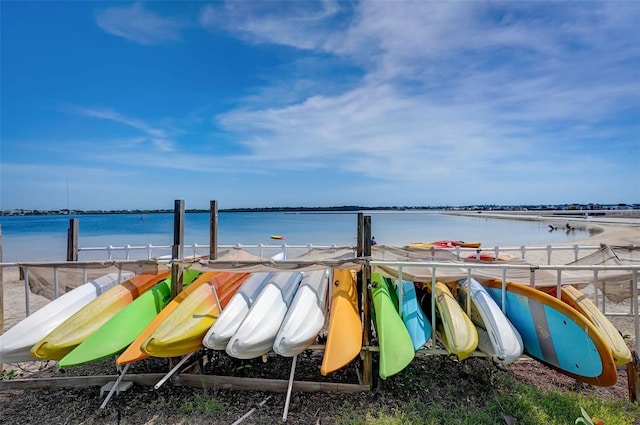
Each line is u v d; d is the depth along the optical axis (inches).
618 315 195.9
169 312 164.1
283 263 161.9
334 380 169.9
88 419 139.7
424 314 190.2
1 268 177.2
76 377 159.0
